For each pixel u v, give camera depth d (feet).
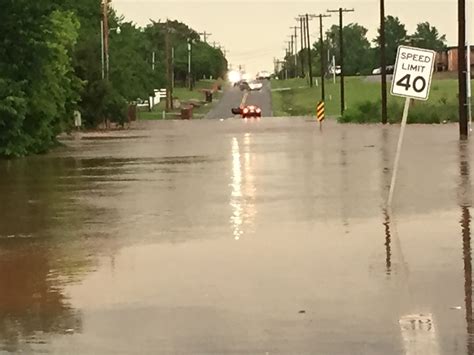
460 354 25.62
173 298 33.06
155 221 53.31
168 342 27.37
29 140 119.55
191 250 43.04
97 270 38.73
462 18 136.46
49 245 45.55
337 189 68.49
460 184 70.13
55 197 67.46
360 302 31.81
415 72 57.16
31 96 122.52
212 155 111.34
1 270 39.17
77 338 28.04
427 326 28.55
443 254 40.42
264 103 405.80
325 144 128.26
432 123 202.80
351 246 43.19
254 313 30.60
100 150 130.93
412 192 65.26
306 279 35.83
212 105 422.41
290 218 53.36
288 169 87.76
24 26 118.83
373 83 444.14
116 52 273.75
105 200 64.85
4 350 26.86
